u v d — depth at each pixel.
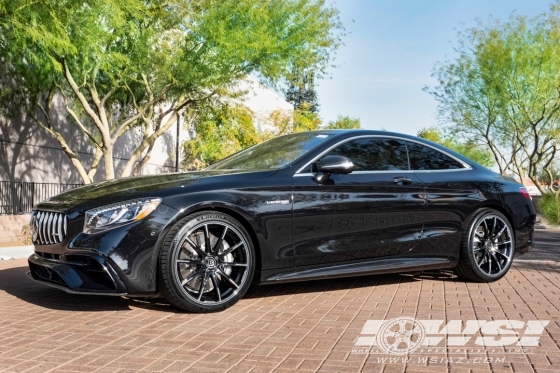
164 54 13.95
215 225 4.44
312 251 4.81
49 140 18.52
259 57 14.64
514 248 6.05
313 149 5.11
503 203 5.95
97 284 4.21
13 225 13.98
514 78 26.17
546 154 30.88
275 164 5.03
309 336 3.72
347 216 4.98
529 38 26.03
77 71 14.30
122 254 4.13
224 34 13.82
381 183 5.22
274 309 4.53
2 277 6.30
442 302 4.84
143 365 3.10
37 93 15.54
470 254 5.69
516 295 5.18
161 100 15.89
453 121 29.38
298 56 15.66
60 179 19.02
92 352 3.33
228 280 4.46
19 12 10.55
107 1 11.66
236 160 5.48
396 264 5.27
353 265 5.05
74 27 11.91
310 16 15.62
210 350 3.39
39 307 4.57
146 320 4.13
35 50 13.16
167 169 25.70
